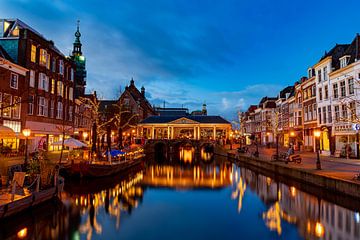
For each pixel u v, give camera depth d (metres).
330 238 11.58
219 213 15.90
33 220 13.84
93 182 25.12
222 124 73.56
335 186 17.11
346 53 33.91
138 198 19.83
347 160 29.09
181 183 26.72
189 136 75.00
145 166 42.62
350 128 31.69
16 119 30.66
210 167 41.03
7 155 27.98
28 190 14.95
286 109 59.50
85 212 15.80
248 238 11.94
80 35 72.06
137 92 97.19
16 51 32.69
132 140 69.81
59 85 40.84
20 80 31.77
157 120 76.94
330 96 36.41
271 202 18.33
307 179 20.84
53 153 35.59
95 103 52.75
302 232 12.47
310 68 45.16
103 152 32.94
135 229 13.09
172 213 15.94
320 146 39.69
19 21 36.22
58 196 16.31
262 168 32.50
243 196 20.52
